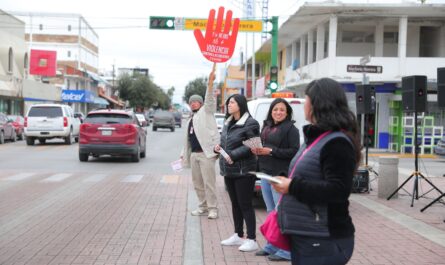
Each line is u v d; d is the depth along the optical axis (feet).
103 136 58.08
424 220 28.43
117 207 31.68
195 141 28.43
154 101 309.83
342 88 10.46
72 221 27.35
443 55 91.30
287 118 21.91
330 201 9.75
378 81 83.82
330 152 9.82
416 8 80.79
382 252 21.71
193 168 29.12
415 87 33.12
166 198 35.35
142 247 22.20
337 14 83.87
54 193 36.94
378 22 90.07
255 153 21.17
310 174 10.06
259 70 173.47
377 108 86.79
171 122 153.07
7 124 91.91
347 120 10.13
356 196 36.91
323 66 87.66
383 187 35.86
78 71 206.39
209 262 20.04
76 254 20.95
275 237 10.76
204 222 27.43
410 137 80.12
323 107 10.18
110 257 20.59
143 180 44.73
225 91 203.00
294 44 112.57
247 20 68.80
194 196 36.22
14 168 52.75
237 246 22.47
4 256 20.53
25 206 31.60
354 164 9.86
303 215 10.13
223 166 22.02
